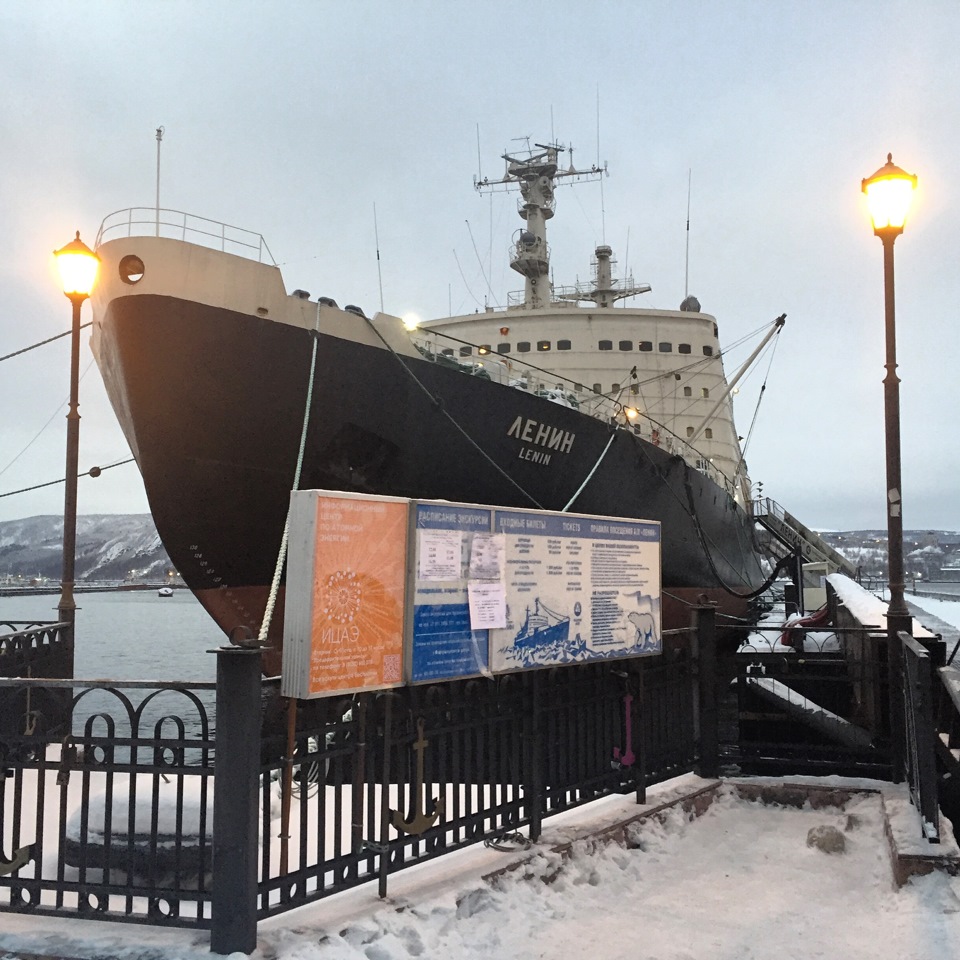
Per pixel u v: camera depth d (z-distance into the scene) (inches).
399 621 165.5
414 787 169.5
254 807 140.1
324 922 148.0
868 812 226.5
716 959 153.5
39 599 4446.4
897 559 259.3
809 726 375.2
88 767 148.8
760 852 211.9
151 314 350.3
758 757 263.0
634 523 227.1
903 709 240.5
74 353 350.6
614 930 165.8
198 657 1408.7
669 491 636.1
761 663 273.1
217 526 398.3
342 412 396.5
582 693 216.7
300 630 148.4
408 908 157.1
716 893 186.4
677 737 252.2
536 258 955.3
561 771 208.4
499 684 190.9
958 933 157.3
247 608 425.7
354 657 155.3
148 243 351.6
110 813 148.9
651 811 220.5
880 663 264.5
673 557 674.2
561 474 507.2
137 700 816.9
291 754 149.7
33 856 151.6
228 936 136.1
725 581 888.9
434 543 172.4
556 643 200.4
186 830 173.5
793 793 245.1
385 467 422.3
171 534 401.1
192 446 374.9
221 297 359.9
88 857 176.2
